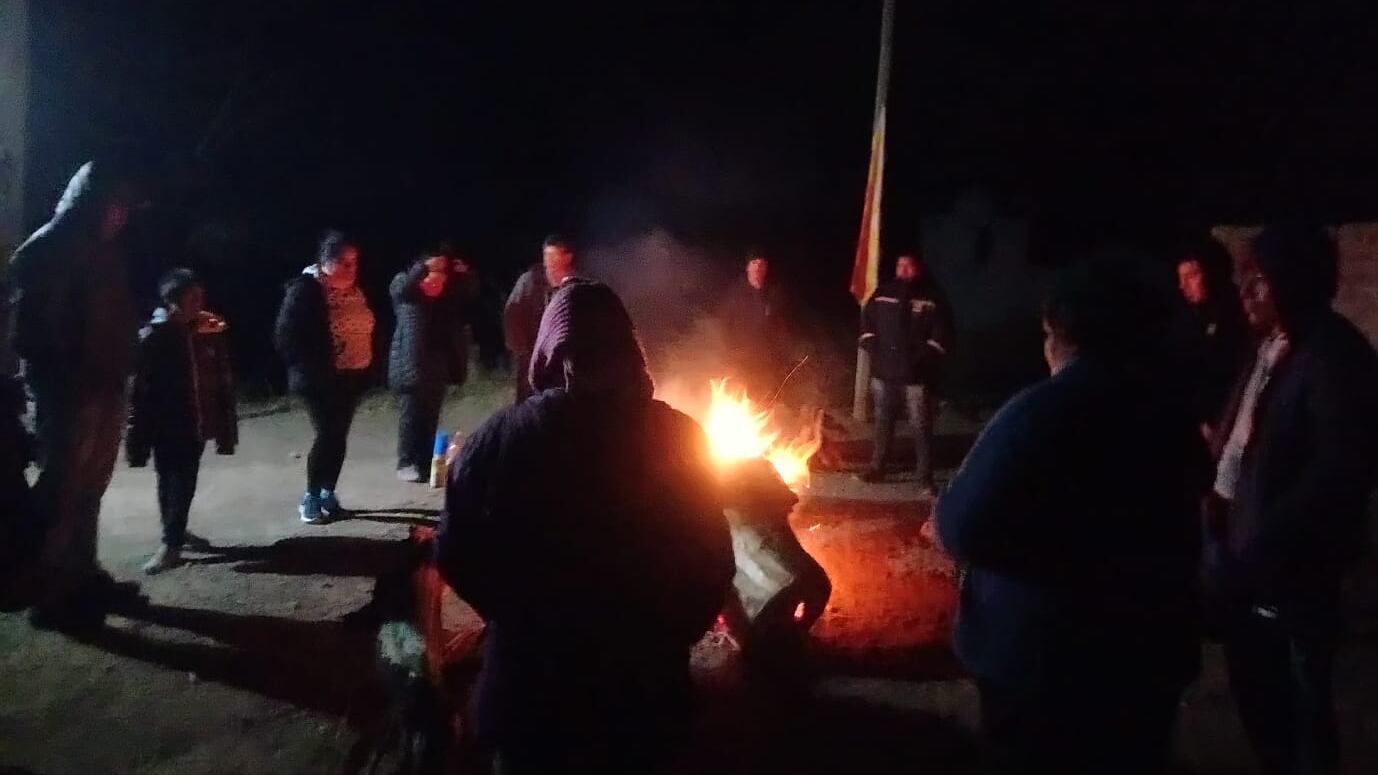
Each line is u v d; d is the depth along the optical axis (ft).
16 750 14.98
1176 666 9.55
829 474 30.73
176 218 56.75
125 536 24.34
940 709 16.37
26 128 30.81
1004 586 9.67
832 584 21.24
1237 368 17.31
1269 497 11.46
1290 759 12.39
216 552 23.35
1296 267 11.38
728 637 18.71
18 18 30.35
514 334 26.84
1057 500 9.18
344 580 21.65
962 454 33.42
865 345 29.48
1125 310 9.39
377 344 26.96
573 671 9.30
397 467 30.45
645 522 9.29
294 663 17.79
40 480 18.40
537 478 9.21
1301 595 11.57
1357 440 10.83
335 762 14.90
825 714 16.25
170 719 15.94
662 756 9.55
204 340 22.27
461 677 16.53
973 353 53.06
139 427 21.59
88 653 18.07
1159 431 9.44
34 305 17.97
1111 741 9.48
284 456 32.71
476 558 9.25
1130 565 9.27
